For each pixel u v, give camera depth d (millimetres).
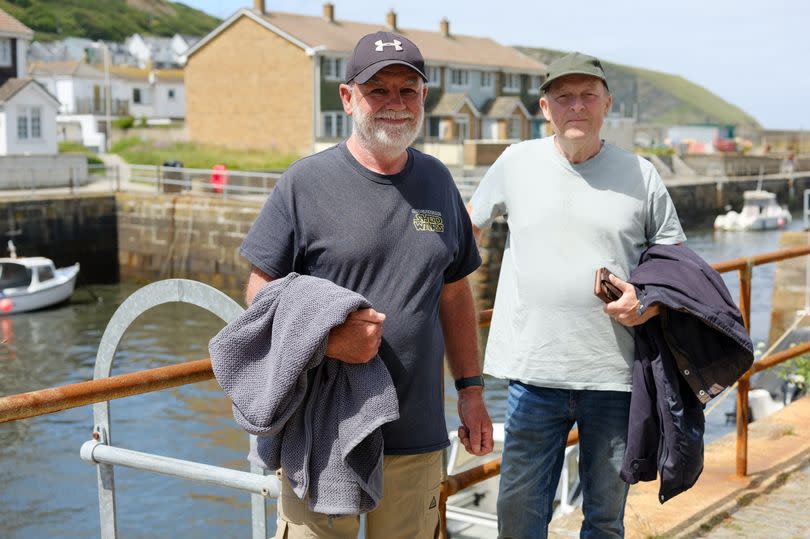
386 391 2232
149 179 36688
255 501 2592
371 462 2264
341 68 49500
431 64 54969
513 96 62094
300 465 2223
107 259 33562
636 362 2877
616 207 2934
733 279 30047
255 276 2410
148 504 10891
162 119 75312
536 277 2988
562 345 2965
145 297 2586
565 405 3023
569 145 2910
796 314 11422
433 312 2461
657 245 2951
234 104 50812
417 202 2418
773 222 51969
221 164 44625
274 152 49156
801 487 4633
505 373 3092
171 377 2395
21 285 26984
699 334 2791
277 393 2104
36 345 21734
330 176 2383
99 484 2725
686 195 52750
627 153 3004
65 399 2158
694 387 2783
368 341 2178
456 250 2531
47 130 43188
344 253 2346
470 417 2742
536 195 3014
